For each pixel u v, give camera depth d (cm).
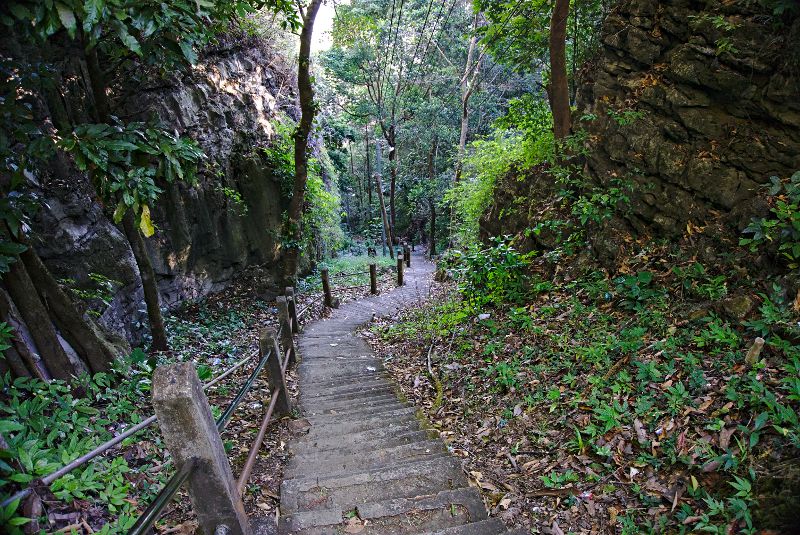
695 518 238
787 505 217
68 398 344
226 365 621
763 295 368
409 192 2717
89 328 433
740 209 433
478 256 635
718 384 316
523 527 264
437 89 2084
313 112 1001
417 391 516
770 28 463
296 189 1052
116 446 339
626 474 286
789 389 285
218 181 955
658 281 464
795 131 438
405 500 274
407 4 1680
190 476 206
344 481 303
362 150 3347
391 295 1298
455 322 667
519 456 338
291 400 519
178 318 799
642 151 547
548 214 665
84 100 641
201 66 951
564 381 394
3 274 361
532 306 569
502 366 456
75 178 573
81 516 252
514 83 1858
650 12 580
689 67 512
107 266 603
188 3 316
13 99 312
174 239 820
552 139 721
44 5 241
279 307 623
